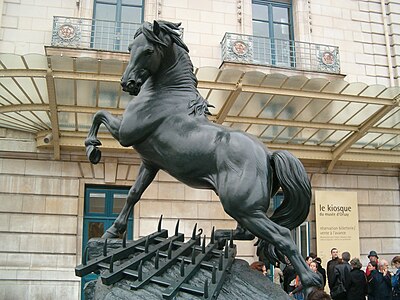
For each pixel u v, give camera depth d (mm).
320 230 13602
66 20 13055
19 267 11727
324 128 12508
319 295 2715
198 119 3141
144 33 3150
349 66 15195
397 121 12758
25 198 12148
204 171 3027
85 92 10680
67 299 11656
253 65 13273
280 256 3021
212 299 2496
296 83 10750
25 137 12422
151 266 2902
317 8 15391
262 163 2922
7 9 12859
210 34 14016
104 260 2965
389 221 14617
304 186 2916
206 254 3014
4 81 10117
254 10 15320
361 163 14664
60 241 12078
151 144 3205
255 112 11992
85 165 12594
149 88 3311
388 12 15969
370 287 8438
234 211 2855
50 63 9438
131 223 12672
